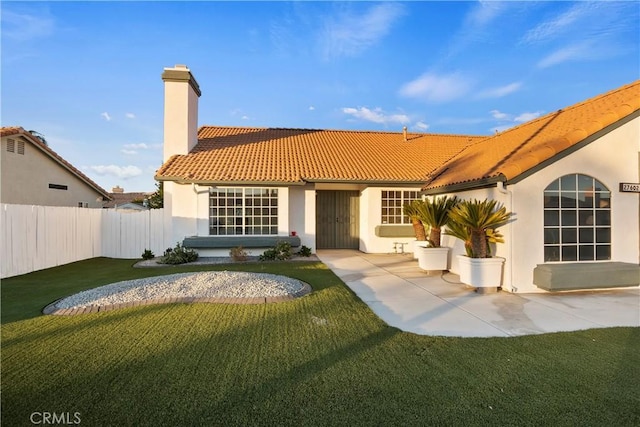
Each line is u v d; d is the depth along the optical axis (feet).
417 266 37.81
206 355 14.14
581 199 27.35
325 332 17.01
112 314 19.39
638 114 27.81
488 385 11.91
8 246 31.50
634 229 28.17
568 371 13.01
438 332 17.52
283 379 12.20
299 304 21.65
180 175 41.60
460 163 44.68
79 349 14.62
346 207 54.44
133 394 11.09
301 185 44.16
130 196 132.98
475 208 26.40
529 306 22.48
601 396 11.21
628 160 28.12
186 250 40.55
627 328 18.01
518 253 26.32
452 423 9.74
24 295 24.08
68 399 10.77
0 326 17.48
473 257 27.07
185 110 48.34
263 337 16.22
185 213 42.78
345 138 62.23
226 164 45.91
